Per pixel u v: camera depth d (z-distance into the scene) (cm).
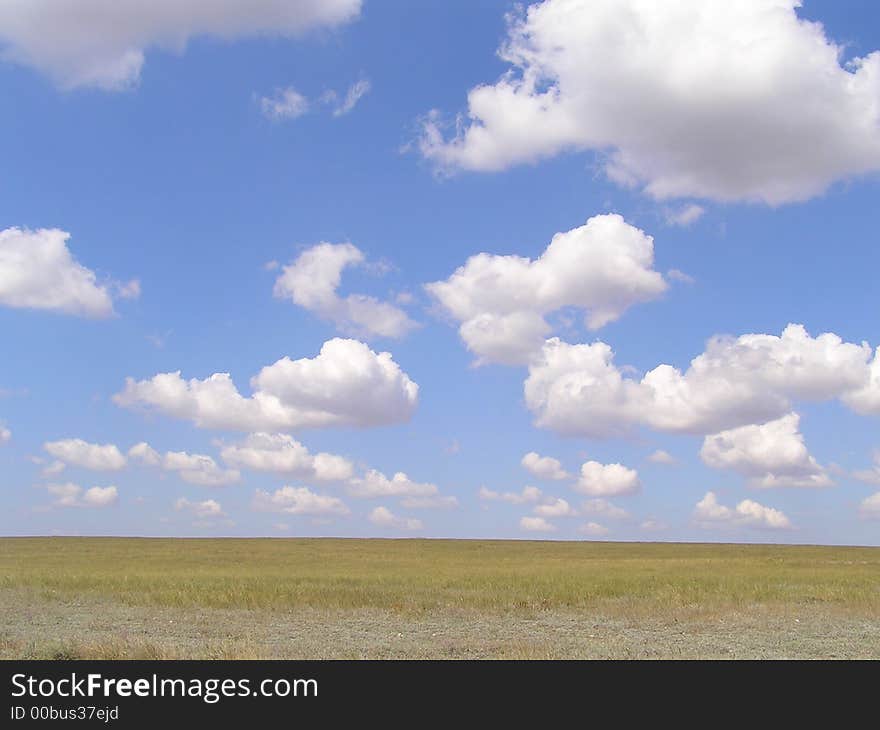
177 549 8044
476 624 2166
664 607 2509
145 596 2766
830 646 1781
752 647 1759
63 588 3138
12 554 6794
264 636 1894
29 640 1778
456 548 9200
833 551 9362
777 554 8262
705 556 7431
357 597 2711
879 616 2309
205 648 1650
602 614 2380
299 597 2684
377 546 9575
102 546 8688
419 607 2461
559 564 5566
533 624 2167
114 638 1814
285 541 11212
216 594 2731
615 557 7069
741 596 2803
